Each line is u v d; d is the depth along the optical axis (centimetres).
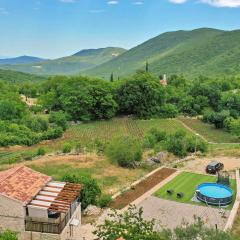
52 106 15925
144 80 15300
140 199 5306
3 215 3650
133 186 5825
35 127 11744
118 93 15312
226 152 8388
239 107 15412
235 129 11412
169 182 6128
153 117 15100
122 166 7162
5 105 13025
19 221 3638
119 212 4794
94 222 4472
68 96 14775
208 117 13662
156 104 15288
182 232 3039
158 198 5366
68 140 10794
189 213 4850
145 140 8938
